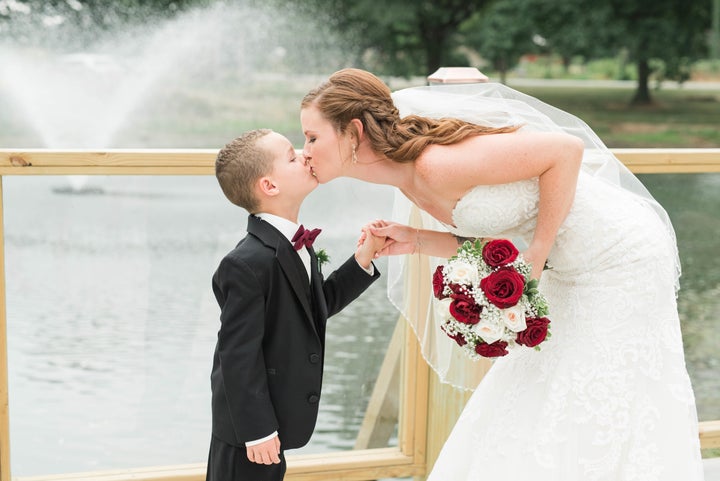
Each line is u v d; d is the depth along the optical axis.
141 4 22.05
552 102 27.22
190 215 3.22
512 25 25.47
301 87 23.72
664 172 3.00
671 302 2.27
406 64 25.30
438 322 2.70
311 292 2.22
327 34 24.05
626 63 27.80
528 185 2.16
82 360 2.91
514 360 2.30
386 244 2.39
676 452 2.20
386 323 2.99
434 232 2.42
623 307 2.18
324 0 23.89
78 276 3.22
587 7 25.53
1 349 2.65
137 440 2.90
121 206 3.27
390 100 2.19
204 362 3.03
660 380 2.22
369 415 2.99
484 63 26.86
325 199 2.86
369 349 2.99
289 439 2.18
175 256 3.22
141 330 3.05
